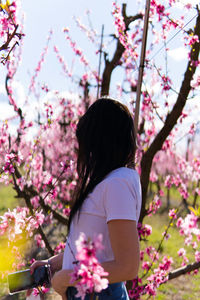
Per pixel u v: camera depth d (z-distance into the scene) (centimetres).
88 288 94
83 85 676
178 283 578
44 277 142
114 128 116
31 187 343
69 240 120
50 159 727
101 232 111
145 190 302
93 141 117
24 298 454
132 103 412
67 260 120
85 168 122
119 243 101
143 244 734
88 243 86
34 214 260
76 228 116
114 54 385
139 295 324
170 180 636
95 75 609
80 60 656
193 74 268
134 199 108
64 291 118
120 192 106
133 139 121
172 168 1246
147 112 442
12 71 375
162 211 1097
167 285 566
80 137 122
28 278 143
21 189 303
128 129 119
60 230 590
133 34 464
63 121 684
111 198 106
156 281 333
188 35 274
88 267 87
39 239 394
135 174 117
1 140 307
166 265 342
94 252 85
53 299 427
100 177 112
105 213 110
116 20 344
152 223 948
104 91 393
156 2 312
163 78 329
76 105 697
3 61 178
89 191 113
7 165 239
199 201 834
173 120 277
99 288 88
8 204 882
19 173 324
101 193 109
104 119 117
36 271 143
